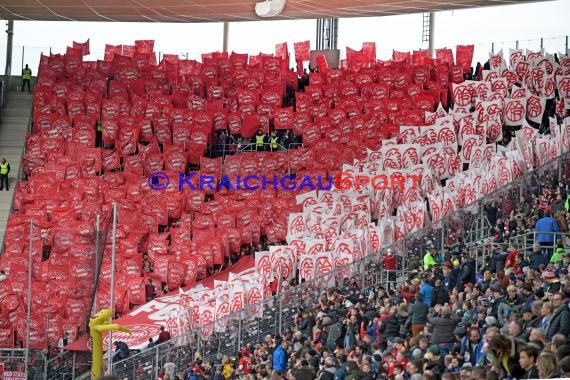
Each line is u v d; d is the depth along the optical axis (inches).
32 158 3823.8
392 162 3161.9
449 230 2442.2
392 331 1844.2
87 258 3176.7
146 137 3905.0
